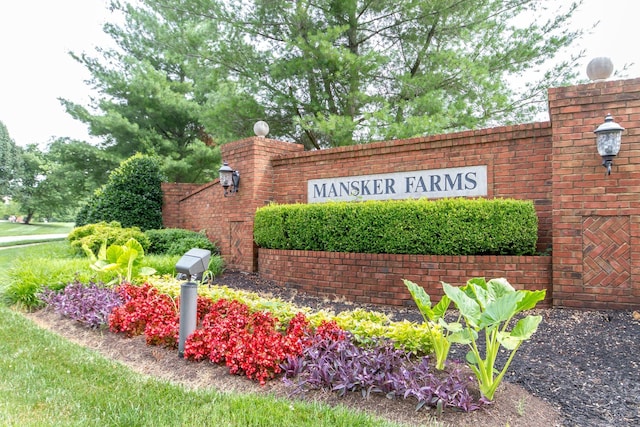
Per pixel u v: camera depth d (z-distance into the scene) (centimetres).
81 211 1324
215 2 1162
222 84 1188
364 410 286
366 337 382
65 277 662
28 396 293
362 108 1221
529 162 643
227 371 360
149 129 1866
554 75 1124
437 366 346
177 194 1279
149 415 262
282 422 256
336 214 705
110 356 418
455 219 608
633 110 519
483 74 984
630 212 516
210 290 568
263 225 827
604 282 525
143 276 675
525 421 274
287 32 1206
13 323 508
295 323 407
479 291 317
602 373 352
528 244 588
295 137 1350
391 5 1130
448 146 709
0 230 3434
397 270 635
